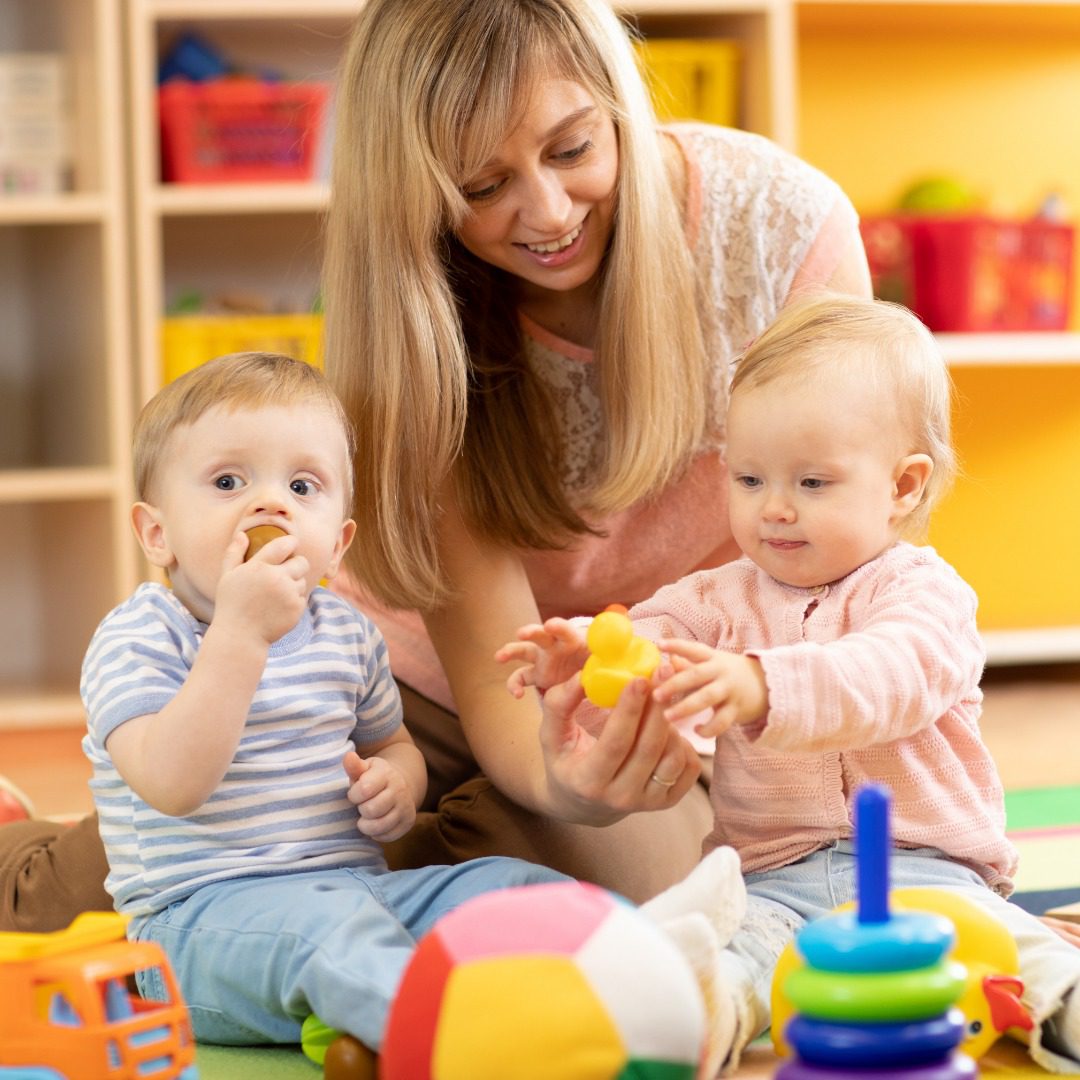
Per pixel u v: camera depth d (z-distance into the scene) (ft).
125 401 10.66
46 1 11.92
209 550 4.92
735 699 4.26
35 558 12.60
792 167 6.37
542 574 6.40
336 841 5.01
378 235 5.54
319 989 4.28
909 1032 3.10
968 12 11.85
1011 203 12.75
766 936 4.64
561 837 5.70
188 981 4.68
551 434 6.11
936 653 4.67
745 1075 4.23
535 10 5.34
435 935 3.39
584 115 5.39
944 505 12.76
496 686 5.80
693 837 5.99
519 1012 3.22
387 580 5.80
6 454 12.55
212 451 4.96
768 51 10.83
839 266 6.30
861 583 5.04
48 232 12.10
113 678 4.80
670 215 5.80
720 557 6.44
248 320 10.78
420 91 5.32
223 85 10.76
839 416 4.95
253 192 10.76
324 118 10.94
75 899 5.58
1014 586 12.87
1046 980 4.32
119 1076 3.56
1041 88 12.72
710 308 6.19
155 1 10.66
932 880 4.83
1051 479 12.86
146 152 10.62
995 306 11.40
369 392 5.66
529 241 5.53
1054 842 7.13
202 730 4.52
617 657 4.53
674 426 5.88
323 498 5.08
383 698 5.48
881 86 12.55
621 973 3.25
